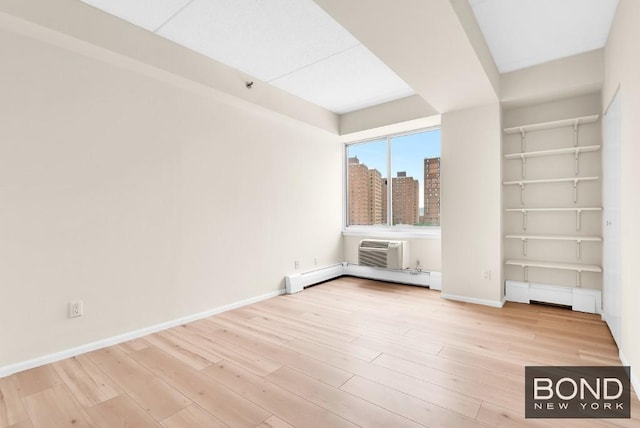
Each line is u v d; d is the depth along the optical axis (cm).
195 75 285
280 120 400
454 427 152
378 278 479
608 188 271
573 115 327
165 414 166
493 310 329
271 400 177
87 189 240
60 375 206
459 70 259
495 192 339
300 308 347
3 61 203
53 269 224
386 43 215
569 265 323
